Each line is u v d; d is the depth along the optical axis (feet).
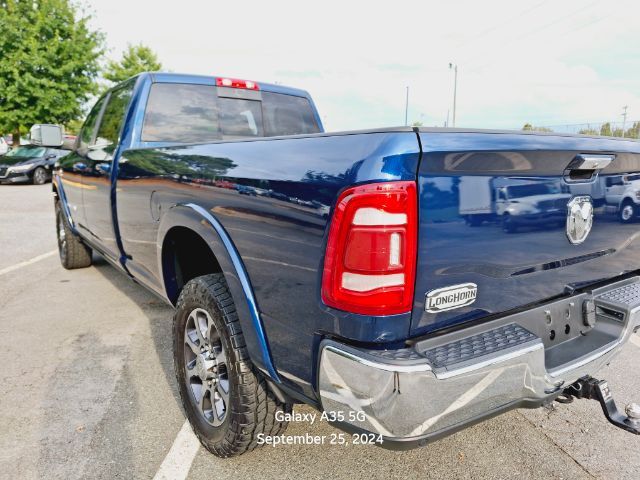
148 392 9.55
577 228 6.49
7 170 50.65
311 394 5.59
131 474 7.23
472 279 5.48
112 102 13.34
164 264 8.92
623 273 7.84
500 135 5.34
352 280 4.83
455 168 4.98
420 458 7.72
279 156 5.85
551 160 5.83
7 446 7.80
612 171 6.87
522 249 5.89
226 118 12.61
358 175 4.74
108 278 17.60
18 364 10.65
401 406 4.73
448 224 5.06
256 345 6.19
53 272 18.44
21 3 66.13
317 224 5.15
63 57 69.00
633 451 7.97
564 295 6.89
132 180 9.81
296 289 5.52
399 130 4.75
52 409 8.88
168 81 11.78
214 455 7.58
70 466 7.37
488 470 7.46
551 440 8.25
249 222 6.20
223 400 7.17
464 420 5.18
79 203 14.70
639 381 10.25
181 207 7.73
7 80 66.39
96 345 11.72
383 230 4.68
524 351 5.43
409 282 4.91
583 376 6.65
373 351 4.90
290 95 13.94
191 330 7.88
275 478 7.20
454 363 4.99
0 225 28.94
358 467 7.48
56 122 71.31
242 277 6.31
